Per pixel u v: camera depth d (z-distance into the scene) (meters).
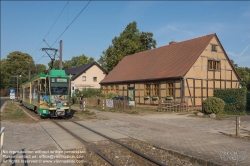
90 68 55.72
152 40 55.09
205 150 9.15
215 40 29.17
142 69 35.16
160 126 15.25
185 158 8.52
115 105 27.86
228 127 14.45
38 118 20.36
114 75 41.19
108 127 15.39
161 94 29.19
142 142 10.95
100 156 8.86
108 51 55.47
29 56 96.31
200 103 27.48
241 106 20.69
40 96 20.44
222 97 21.88
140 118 19.55
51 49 29.62
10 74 89.62
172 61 30.94
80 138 11.81
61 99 20.27
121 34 54.81
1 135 6.92
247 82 33.38
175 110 24.08
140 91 33.03
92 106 32.94
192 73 27.09
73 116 21.89
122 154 9.27
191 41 31.97
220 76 29.31
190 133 12.72
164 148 9.65
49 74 20.69
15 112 24.44
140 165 8.02
